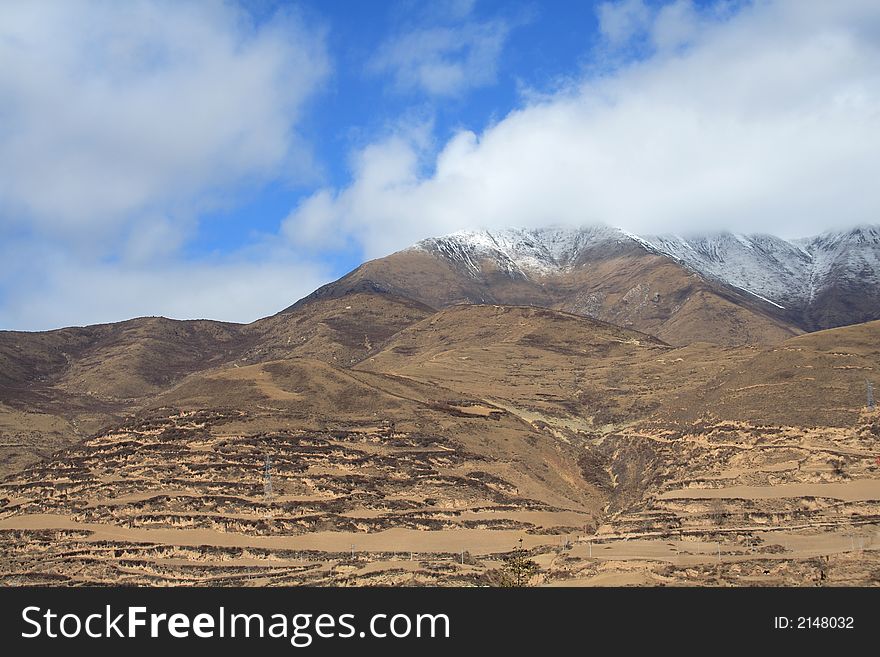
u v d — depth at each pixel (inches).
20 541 5866.1
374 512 6245.1
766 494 6038.4
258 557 5556.1
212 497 6240.2
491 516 6392.7
